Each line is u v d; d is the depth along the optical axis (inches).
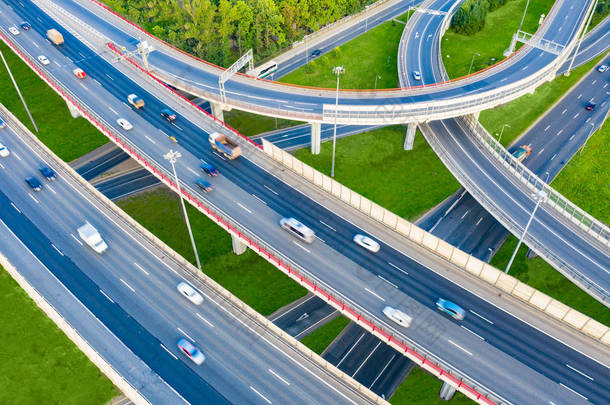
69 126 3978.8
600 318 2844.5
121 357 2135.8
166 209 3388.3
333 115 3395.7
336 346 2669.8
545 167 3791.8
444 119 3695.9
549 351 2128.4
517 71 4165.8
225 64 4554.6
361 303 2300.7
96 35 4151.1
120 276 2469.2
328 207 2780.5
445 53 4965.6
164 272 2495.1
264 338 2217.0
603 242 2783.0
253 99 3656.5
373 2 5733.3
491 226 3329.2
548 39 4616.1
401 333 2185.0
